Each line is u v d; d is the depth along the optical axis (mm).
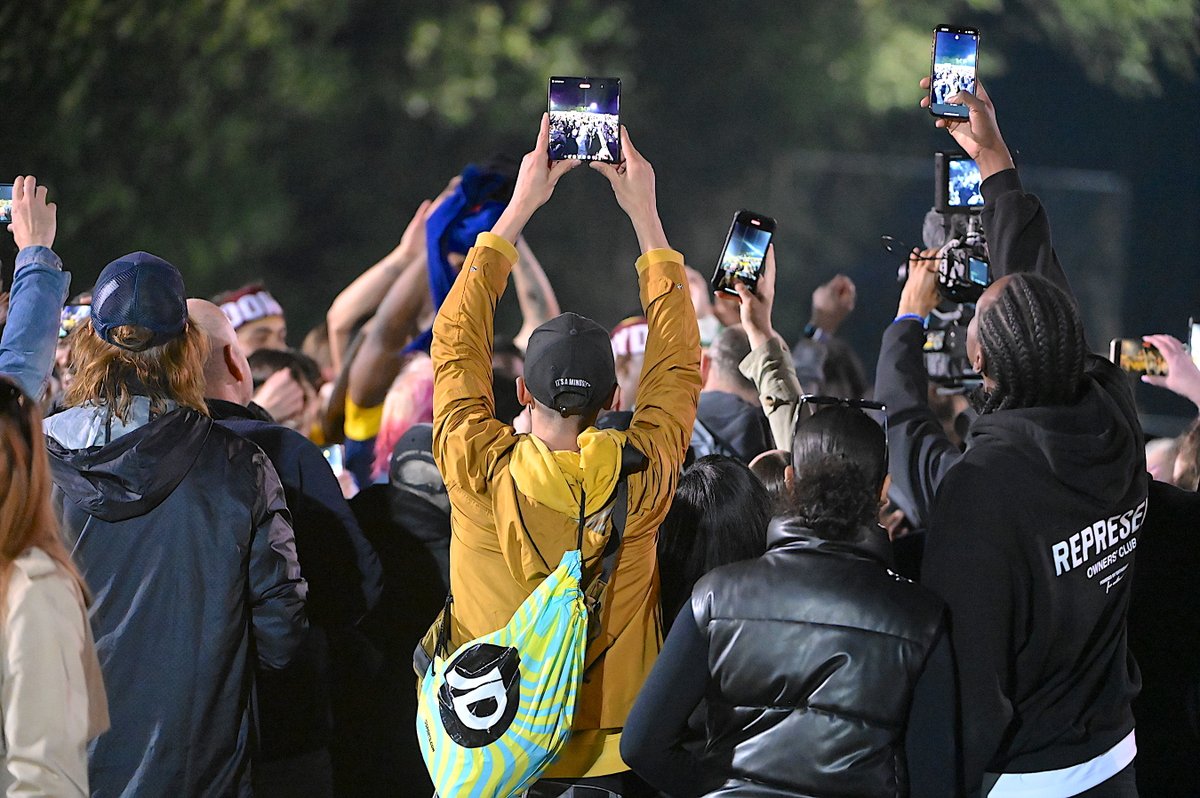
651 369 6473
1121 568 5898
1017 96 42594
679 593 6871
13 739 4898
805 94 42531
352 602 7312
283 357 10578
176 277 6531
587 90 6574
